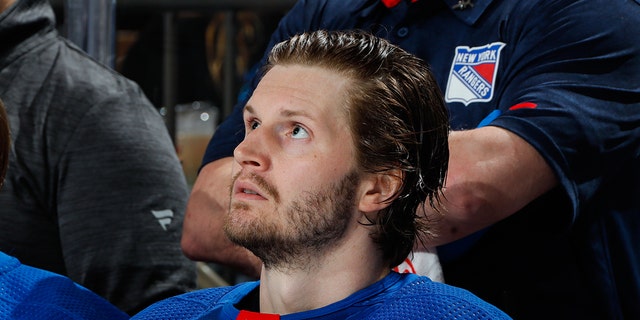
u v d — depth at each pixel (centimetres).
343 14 618
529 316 552
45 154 614
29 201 612
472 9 574
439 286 396
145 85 1020
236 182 381
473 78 568
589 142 521
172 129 922
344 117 378
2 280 479
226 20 897
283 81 383
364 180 382
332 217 377
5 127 488
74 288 500
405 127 388
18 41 631
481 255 552
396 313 381
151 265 608
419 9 589
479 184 511
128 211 610
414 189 393
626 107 533
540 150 513
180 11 879
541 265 548
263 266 398
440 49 581
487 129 525
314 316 384
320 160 373
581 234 551
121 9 873
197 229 587
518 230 546
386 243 392
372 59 389
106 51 768
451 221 516
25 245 611
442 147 407
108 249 603
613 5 546
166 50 905
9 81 623
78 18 763
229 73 910
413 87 394
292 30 635
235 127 609
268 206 375
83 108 620
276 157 375
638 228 559
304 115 374
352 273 388
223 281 963
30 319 466
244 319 392
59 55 640
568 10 546
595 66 537
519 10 560
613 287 554
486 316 378
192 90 1116
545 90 532
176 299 438
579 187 523
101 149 614
